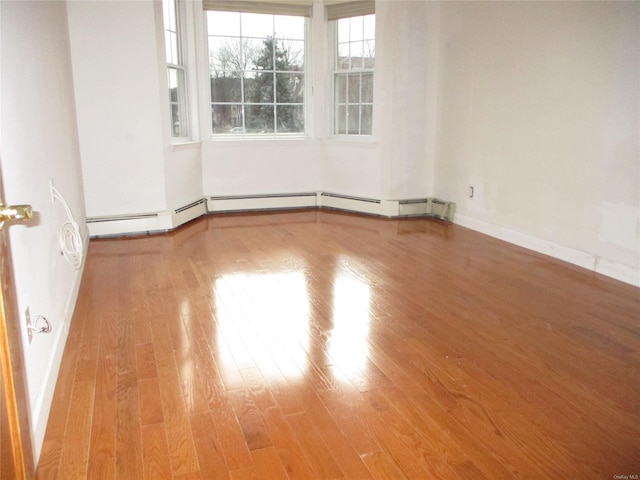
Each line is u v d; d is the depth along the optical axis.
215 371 2.41
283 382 2.32
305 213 5.90
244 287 3.52
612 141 3.59
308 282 3.62
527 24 4.24
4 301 1.26
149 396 2.21
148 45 4.64
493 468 1.77
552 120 4.08
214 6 5.39
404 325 2.92
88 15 4.40
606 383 2.31
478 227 5.07
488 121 4.80
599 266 3.78
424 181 5.75
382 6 5.24
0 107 1.78
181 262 4.07
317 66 5.82
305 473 1.75
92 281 3.62
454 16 5.14
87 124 4.58
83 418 2.06
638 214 3.45
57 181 3.00
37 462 1.79
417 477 1.73
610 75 3.56
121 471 1.76
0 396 1.20
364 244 4.62
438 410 2.11
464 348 2.64
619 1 3.45
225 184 5.85
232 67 5.67
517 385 2.29
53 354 2.33
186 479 1.72
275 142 5.88
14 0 2.19
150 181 4.89
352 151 5.79
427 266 3.98
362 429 1.99
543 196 4.25
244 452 1.86
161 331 2.84
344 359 2.53
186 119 5.53
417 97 5.50
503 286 3.54
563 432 1.96
